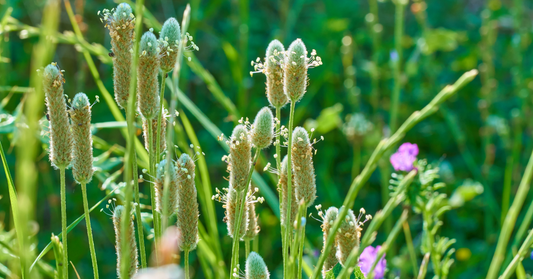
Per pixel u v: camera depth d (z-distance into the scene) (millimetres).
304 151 542
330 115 1038
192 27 1088
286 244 538
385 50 1393
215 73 1356
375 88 1166
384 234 1024
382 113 1312
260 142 533
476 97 1388
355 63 1393
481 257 981
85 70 1037
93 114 1111
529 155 1176
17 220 543
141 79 530
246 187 534
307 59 538
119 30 529
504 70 1467
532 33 1412
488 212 1052
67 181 1028
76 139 531
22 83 1126
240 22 1229
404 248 883
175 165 540
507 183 968
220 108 1251
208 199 675
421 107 1312
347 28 1453
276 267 963
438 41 1089
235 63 1099
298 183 545
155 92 533
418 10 1126
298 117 1138
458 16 1641
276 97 554
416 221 1017
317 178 1161
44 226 1023
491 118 1151
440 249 638
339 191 1156
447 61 1535
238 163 536
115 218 541
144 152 670
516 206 646
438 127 1286
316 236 1009
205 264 682
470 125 1317
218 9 1476
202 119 754
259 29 1416
